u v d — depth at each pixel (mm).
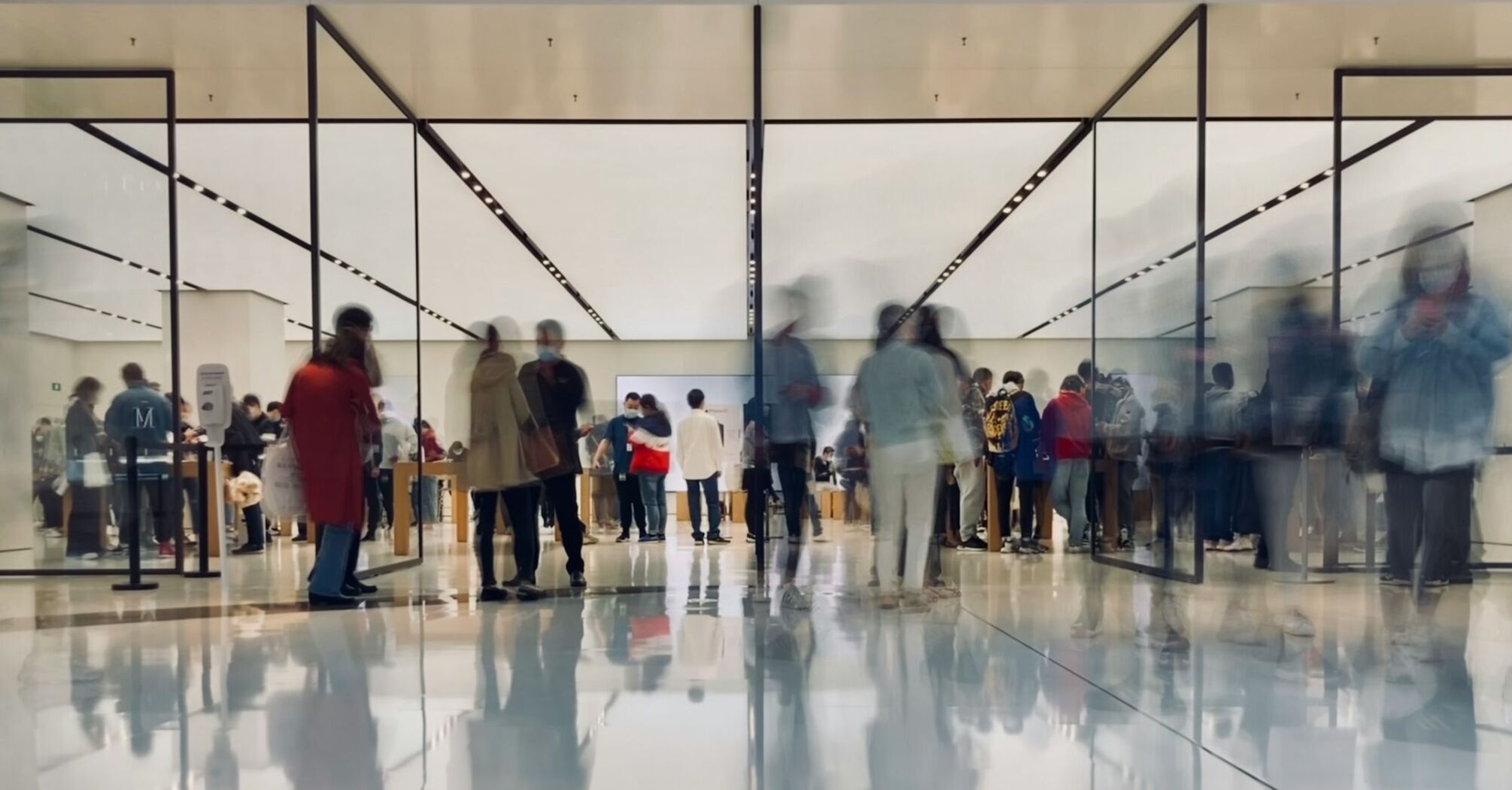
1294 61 5465
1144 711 2389
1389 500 3350
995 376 5844
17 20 5039
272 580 5551
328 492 4340
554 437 4918
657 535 8328
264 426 7066
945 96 6047
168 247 5941
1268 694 2578
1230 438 4691
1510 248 5512
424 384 8555
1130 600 4277
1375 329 3496
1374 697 2523
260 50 5379
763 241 4914
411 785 1858
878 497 4316
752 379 4715
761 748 2084
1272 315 4922
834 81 5820
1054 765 1967
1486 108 5598
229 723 2307
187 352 7723
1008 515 5934
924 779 1884
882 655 3104
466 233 9336
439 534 7676
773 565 4453
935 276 5508
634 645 3293
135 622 3893
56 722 2322
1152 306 5492
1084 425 5801
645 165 7488
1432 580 3266
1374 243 5469
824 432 4535
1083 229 6098
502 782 1869
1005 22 5023
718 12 4887
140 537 5809
